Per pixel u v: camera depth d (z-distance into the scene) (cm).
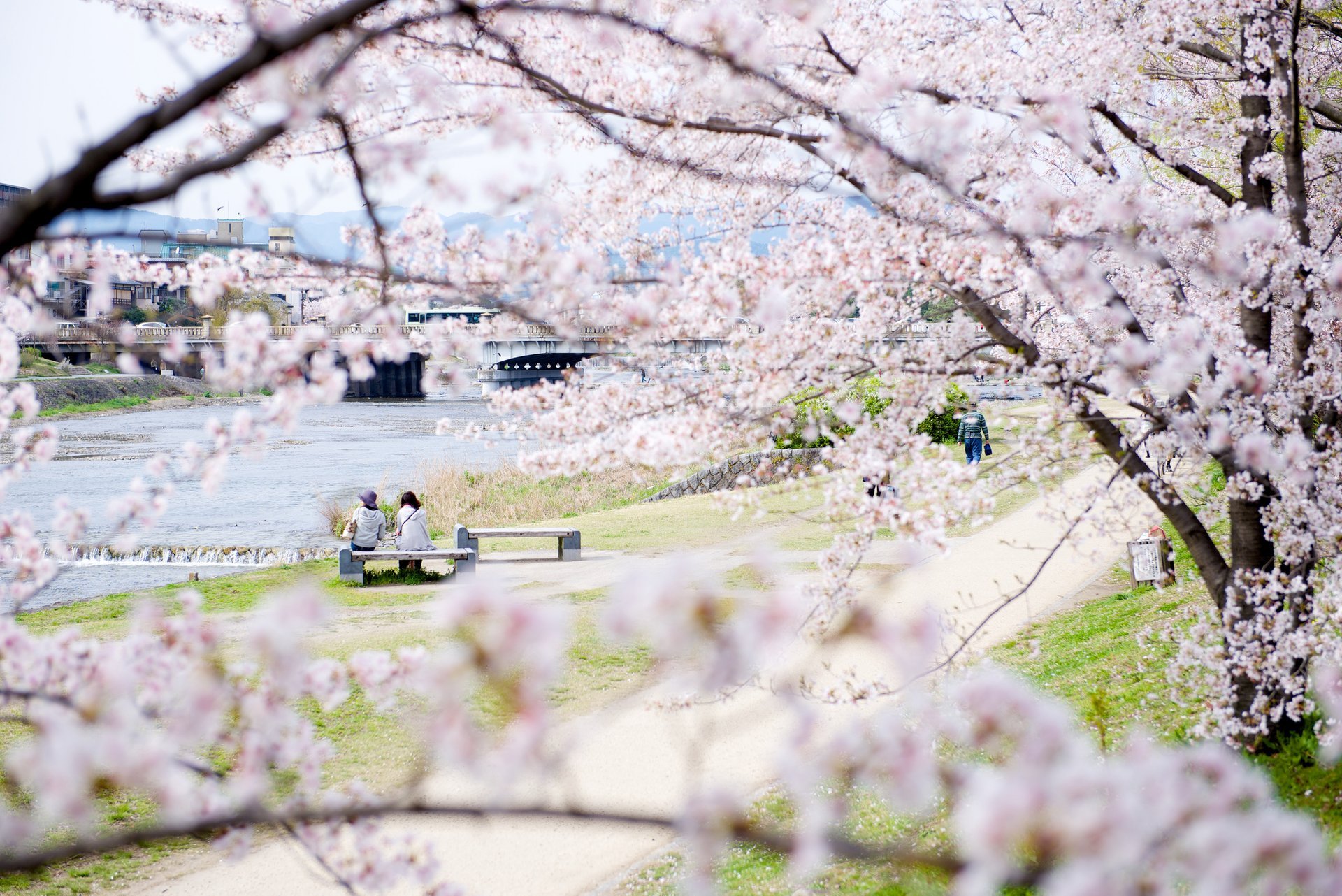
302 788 271
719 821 209
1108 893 167
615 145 584
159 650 237
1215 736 654
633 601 163
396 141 362
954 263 561
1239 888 180
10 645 230
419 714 212
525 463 580
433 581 1614
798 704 221
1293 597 638
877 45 625
